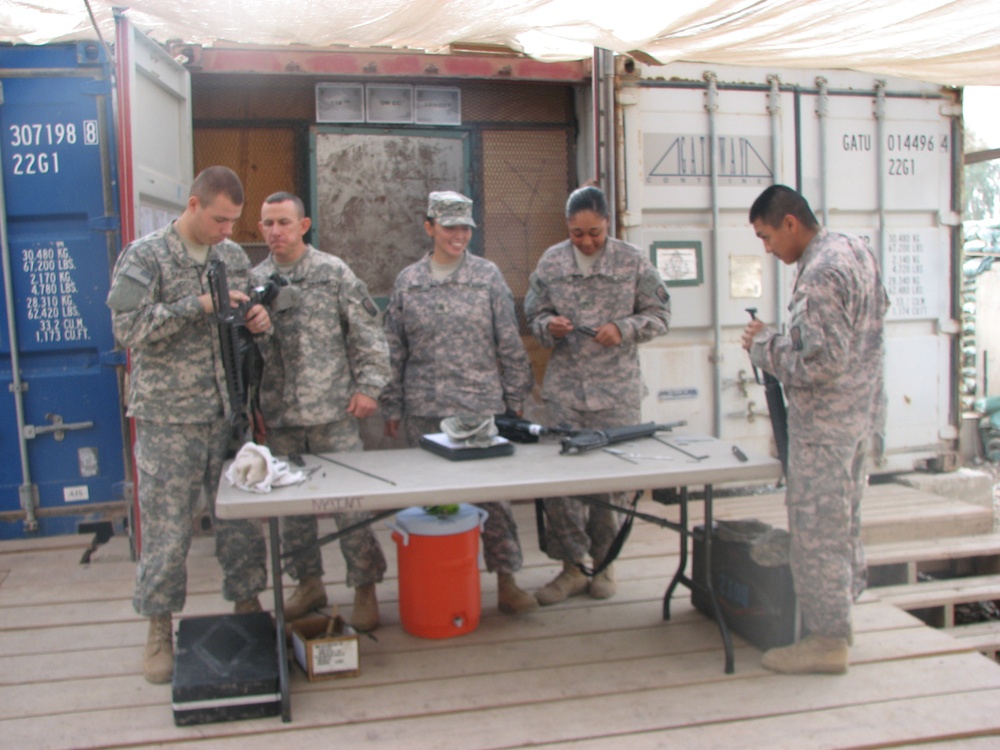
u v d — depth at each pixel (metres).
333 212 5.01
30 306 4.36
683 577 3.44
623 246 3.78
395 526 3.39
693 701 2.84
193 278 2.98
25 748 2.59
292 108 4.98
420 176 5.12
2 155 4.27
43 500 4.48
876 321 2.97
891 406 5.55
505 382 3.83
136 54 3.84
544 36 4.54
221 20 3.73
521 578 4.03
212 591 3.87
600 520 3.80
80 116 4.29
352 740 2.63
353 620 3.41
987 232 8.04
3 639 3.38
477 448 3.15
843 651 3.00
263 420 3.21
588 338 3.76
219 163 4.93
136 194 3.83
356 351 3.38
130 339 2.86
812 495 2.92
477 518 3.41
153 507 2.95
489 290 3.74
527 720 2.73
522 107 5.24
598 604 3.70
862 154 5.37
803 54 4.20
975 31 3.78
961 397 5.66
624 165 4.93
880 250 5.45
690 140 5.05
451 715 2.78
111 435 4.48
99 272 4.38
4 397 4.40
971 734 2.64
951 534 4.87
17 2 3.60
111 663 3.16
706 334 5.22
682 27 3.73
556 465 3.01
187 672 2.77
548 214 5.30
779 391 3.05
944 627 4.35
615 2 3.44
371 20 3.72
